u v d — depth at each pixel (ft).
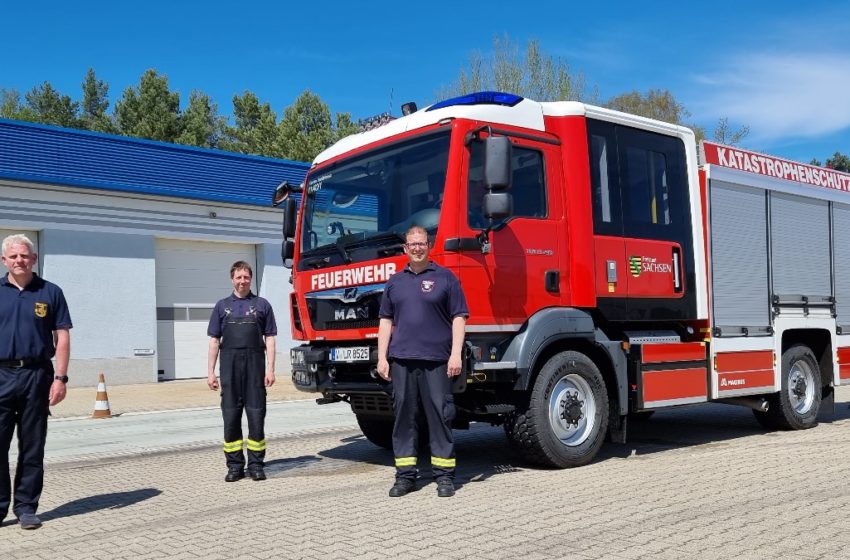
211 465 28.32
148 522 19.53
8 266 19.53
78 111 205.26
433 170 22.84
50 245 62.64
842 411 40.32
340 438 33.76
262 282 74.38
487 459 26.89
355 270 24.07
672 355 26.81
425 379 21.27
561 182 24.94
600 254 25.23
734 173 30.25
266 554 16.03
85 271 64.18
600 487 21.42
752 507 18.67
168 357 69.72
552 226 24.39
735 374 29.22
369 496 21.31
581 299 24.63
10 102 214.07
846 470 23.15
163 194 67.72
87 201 64.54
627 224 26.27
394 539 16.71
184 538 17.70
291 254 27.78
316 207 26.50
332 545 16.44
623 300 25.75
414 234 21.12
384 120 26.53
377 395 24.41
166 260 70.03
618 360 25.43
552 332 23.47
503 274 22.97
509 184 21.62
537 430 23.44
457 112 22.89
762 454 26.45
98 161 65.26
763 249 31.19
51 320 20.02
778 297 31.37
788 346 32.58
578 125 25.22
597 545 15.79
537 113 24.75
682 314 27.63
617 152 26.35
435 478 21.17
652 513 18.29
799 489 20.54
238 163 73.77
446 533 17.04
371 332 23.48
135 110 171.73
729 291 29.48
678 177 28.25
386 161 24.30
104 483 25.46
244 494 22.52
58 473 27.86
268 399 52.80
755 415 32.81
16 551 17.38
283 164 77.15
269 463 27.94
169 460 30.04
